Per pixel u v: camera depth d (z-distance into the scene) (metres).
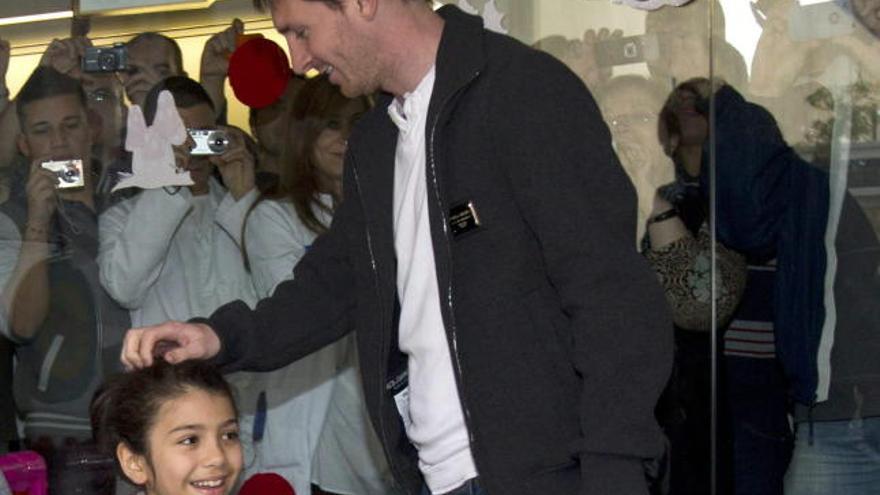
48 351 2.82
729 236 2.97
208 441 2.13
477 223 1.84
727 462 2.94
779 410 2.96
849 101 3.00
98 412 2.21
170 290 2.89
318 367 2.92
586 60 3.02
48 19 2.83
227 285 2.91
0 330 2.81
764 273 2.97
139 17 2.86
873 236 2.96
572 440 1.86
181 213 2.89
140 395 2.13
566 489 1.87
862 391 2.94
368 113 2.07
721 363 2.95
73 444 2.80
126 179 2.88
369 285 2.04
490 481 1.87
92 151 2.86
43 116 2.84
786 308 2.96
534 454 1.86
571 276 1.78
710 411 2.93
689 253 2.98
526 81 1.83
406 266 1.94
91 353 2.84
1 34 2.82
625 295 1.75
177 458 2.12
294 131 2.88
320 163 2.89
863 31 2.98
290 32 1.93
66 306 2.84
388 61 1.90
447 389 1.92
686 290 2.96
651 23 3.01
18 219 2.84
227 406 2.16
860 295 2.95
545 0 2.98
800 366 2.95
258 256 2.90
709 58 3.02
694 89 3.02
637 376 1.73
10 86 2.84
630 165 3.04
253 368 2.18
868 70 2.99
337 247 2.19
